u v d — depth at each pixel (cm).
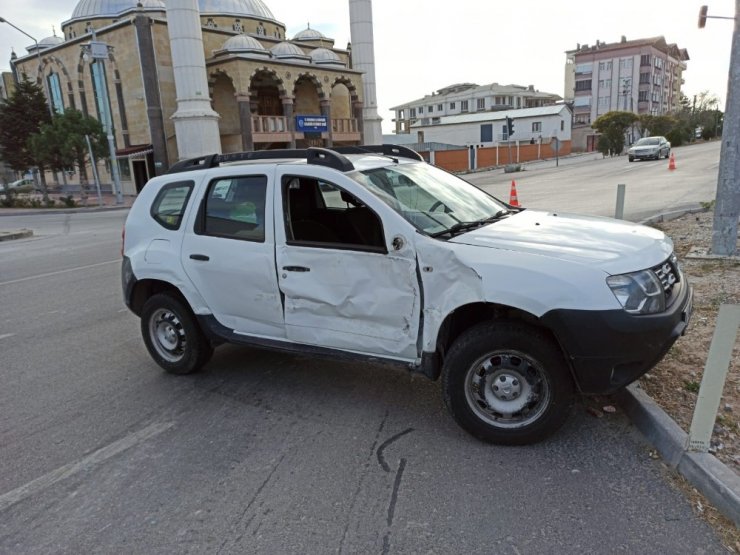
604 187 1981
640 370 322
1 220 2584
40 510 315
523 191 2131
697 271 678
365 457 351
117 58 3866
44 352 592
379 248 371
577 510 289
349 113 5159
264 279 421
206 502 313
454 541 272
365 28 4456
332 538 279
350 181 388
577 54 10156
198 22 3272
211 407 435
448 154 5078
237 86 3616
